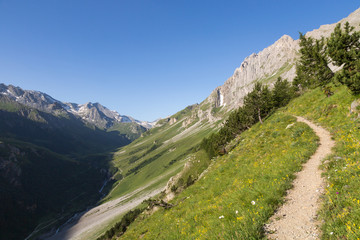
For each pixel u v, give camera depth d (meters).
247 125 47.50
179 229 12.67
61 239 148.88
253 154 21.30
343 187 7.84
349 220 5.91
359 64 19.89
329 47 29.06
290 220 7.63
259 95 42.62
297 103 34.62
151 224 21.97
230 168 21.16
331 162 11.09
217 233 8.34
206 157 64.88
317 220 7.09
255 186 11.50
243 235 7.09
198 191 20.73
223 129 58.94
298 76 51.03
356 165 9.05
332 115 20.75
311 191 9.27
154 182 199.88
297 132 20.20
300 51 42.19
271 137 23.94
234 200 11.47
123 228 59.47
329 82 32.75
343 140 13.62
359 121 14.97
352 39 25.97
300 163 13.16
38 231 192.00
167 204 23.95
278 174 12.11
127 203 175.62
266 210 8.58
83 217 193.75
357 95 19.31
